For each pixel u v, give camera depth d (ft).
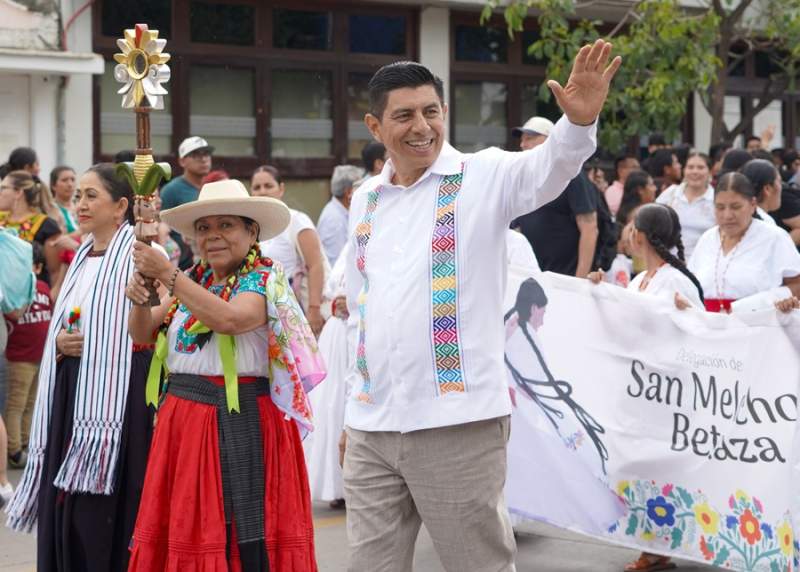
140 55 18.06
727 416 23.98
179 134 54.60
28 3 49.47
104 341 20.86
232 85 55.93
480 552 17.44
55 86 51.31
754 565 23.57
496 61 63.41
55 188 43.65
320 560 27.37
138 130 18.19
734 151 38.40
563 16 59.77
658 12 56.75
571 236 35.09
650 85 57.67
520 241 27.73
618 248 42.83
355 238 18.19
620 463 25.36
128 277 21.07
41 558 21.33
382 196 17.93
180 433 18.86
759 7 66.80
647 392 25.03
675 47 57.21
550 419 26.25
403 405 17.22
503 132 64.03
